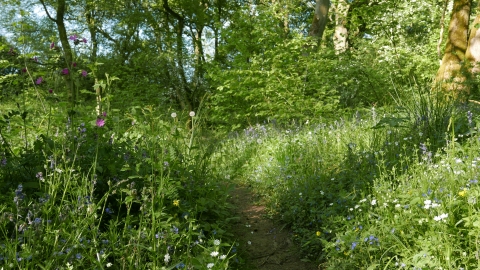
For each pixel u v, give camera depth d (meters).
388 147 5.60
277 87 12.20
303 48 13.23
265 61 13.44
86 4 21.31
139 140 5.09
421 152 5.29
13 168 4.25
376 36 18.98
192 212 4.25
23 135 6.14
